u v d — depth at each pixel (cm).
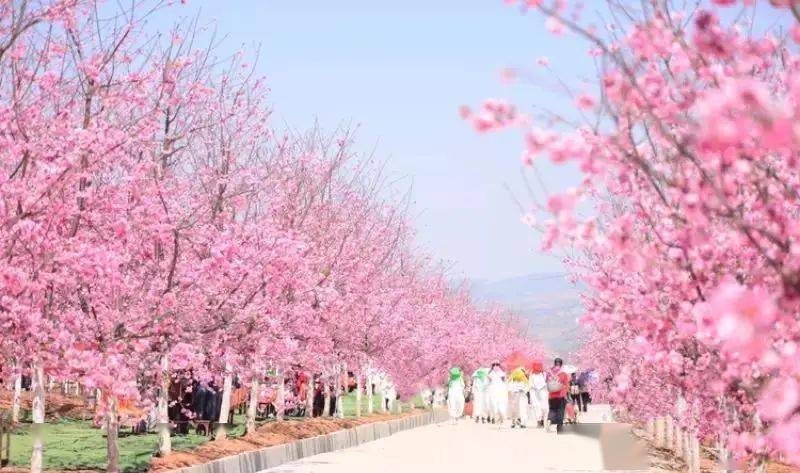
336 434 2458
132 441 1988
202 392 2228
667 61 633
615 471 1941
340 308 2448
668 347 934
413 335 3419
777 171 683
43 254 1159
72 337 1155
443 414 4366
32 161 1142
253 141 1892
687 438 1934
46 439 1966
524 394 3553
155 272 1505
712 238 747
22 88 1220
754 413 982
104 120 1323
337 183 2605
